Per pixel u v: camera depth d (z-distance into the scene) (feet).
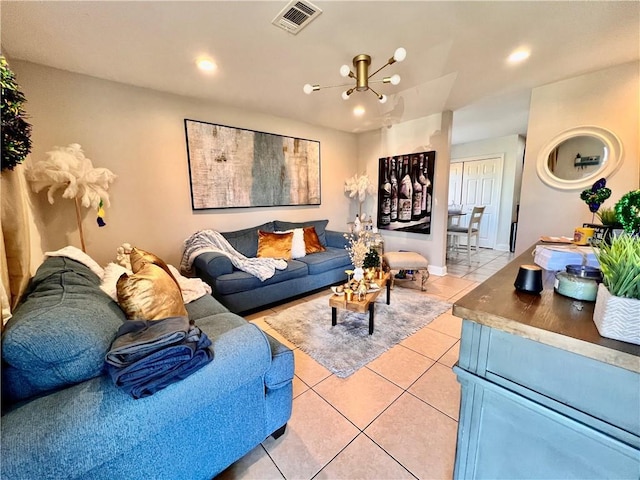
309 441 4.41
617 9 5.29
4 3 4.81
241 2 4.94
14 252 3.87
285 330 7.95
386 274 9.20
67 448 2.44
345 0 4.94
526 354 2.56
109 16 5.24
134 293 4.14
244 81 8.34
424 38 6.18
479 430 3.02
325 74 7.89
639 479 2.13
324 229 13.42
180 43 6.23
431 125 12.32
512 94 9.80
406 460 4.07
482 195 19.48
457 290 11.16
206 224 10.50
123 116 8.44
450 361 6.46
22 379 2.71
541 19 5.59
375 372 6.08
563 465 2.51
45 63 7.06
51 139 7.39
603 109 8.14
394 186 13.96
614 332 2.11
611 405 2.19
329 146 14.29
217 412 3.52
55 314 2.93
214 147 10.29
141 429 2.80
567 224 9.11
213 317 4.65
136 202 8.87
